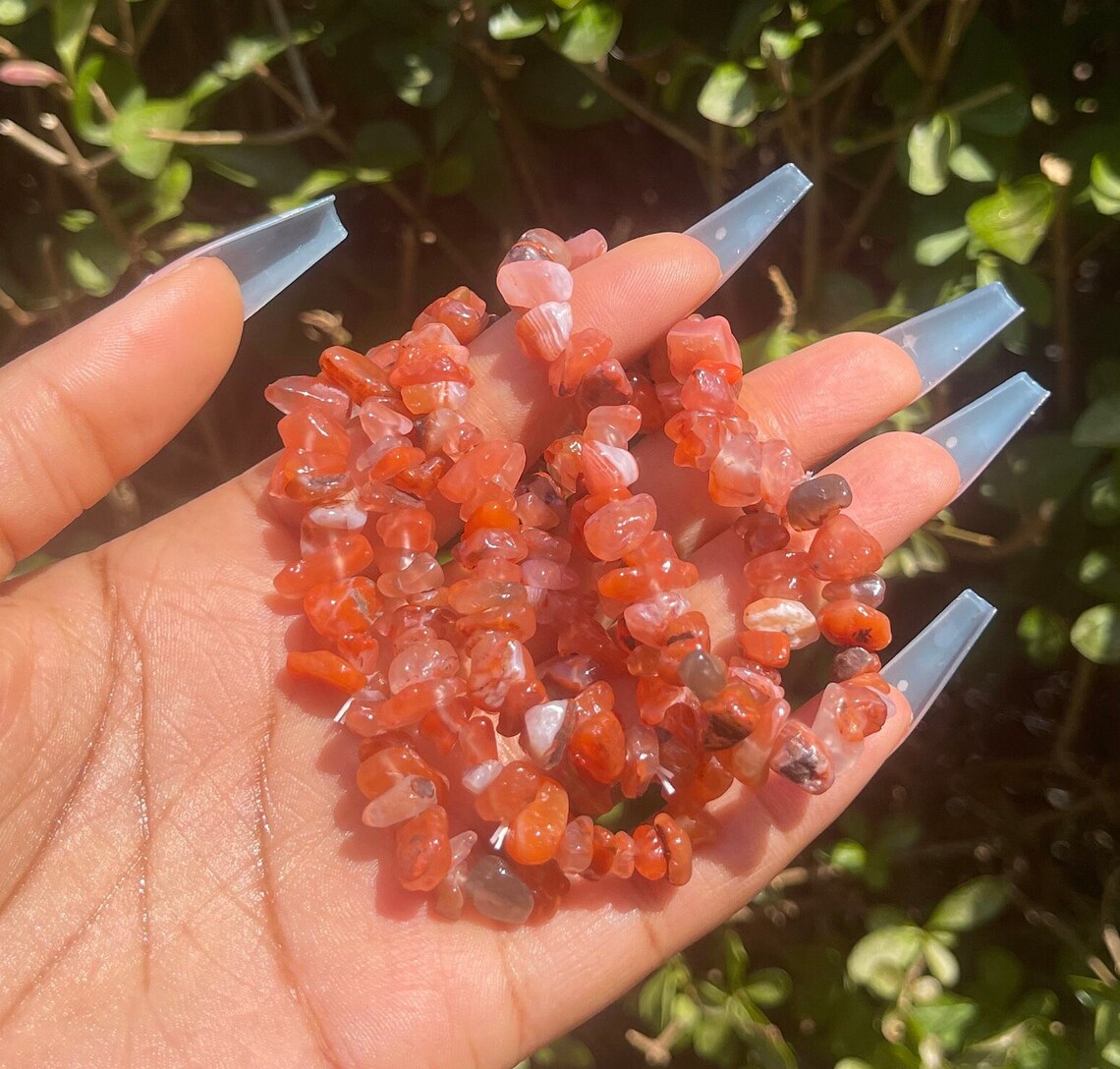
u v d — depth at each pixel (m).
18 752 0.12
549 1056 0.17
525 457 0.15
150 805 0.13
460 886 0.13
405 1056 0.12
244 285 0.14
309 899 0.13
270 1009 0.12
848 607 0.13
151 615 0.13
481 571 0.13
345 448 0.14
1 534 0.13
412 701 0.12
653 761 0.13
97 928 0.12
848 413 0.15
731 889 0.13
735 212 0.15
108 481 0.13
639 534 0.13
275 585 0.13
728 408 0.14
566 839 0.13
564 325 0.14
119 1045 0.12
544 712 0.13
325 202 0.14
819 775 0.13
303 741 0.13
